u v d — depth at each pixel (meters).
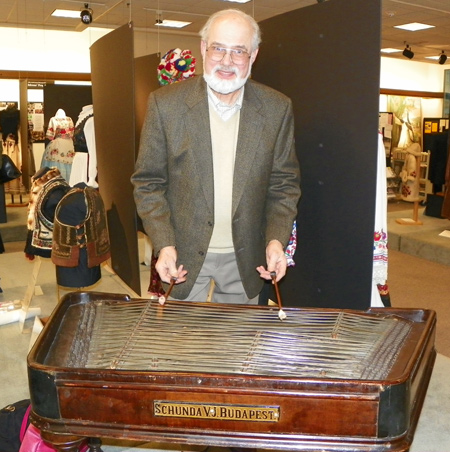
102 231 3.16
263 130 1.99
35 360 1.38
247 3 8.23
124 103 3.47
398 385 1.22
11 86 9.39
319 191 2.58
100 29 10.20
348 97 2.34
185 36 11.14
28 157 8.48
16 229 6.75
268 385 1.26
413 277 5.47
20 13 8.58
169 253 1.86
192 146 1.95
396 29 10.16
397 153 9.87
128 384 1.30
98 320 1.68
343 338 1.55
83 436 1.38
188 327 1.62
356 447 1.26
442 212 6.31
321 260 2.64
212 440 1.31
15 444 2.14
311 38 2.52
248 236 2.03
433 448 2.45
